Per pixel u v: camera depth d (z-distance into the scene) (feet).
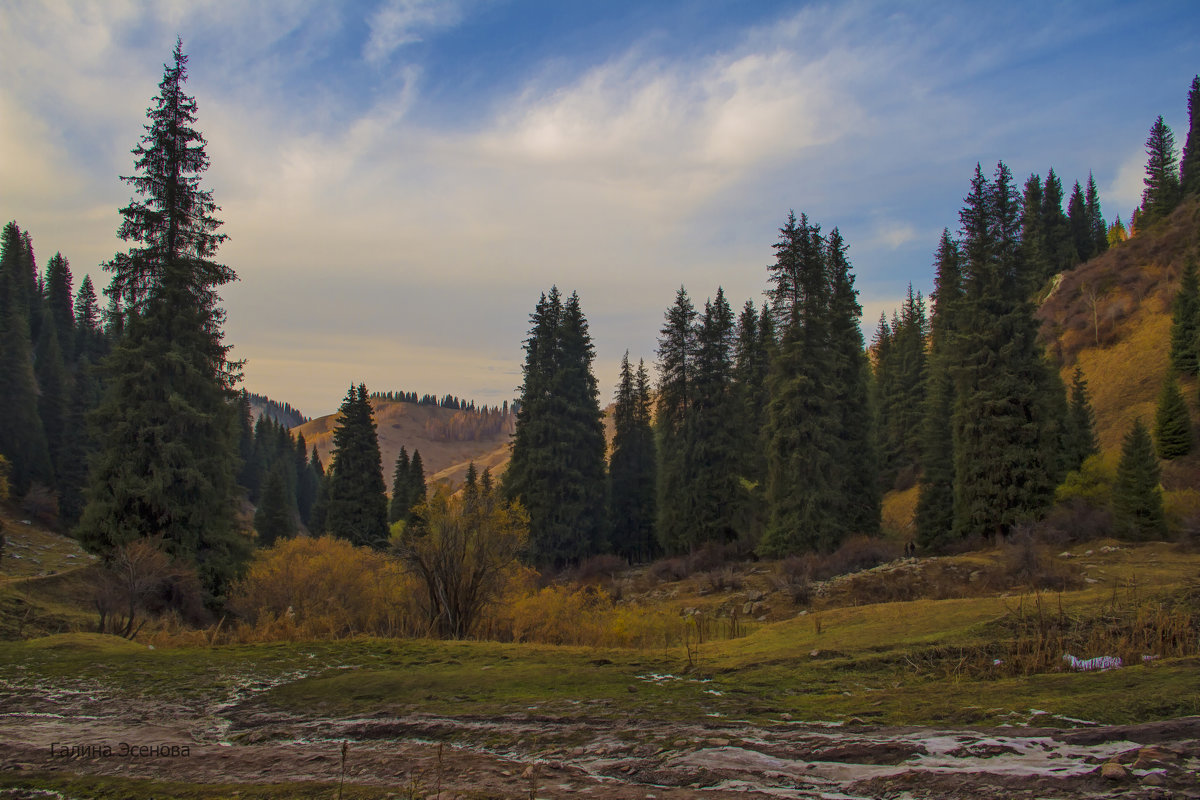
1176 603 33.76
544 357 141.28
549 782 15.85
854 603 69.36
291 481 329.72
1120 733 16.10
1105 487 89.45
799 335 109.70
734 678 28.25
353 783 16.30
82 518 74.08
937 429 126.21
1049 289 246.88
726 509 124.77
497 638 48.01
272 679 30.66
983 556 75.77
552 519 130.41
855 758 16.33
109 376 77.20
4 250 271.69
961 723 18.63
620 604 66.85
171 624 62.64
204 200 83.56
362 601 56.24
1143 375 167.53
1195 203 210.18
